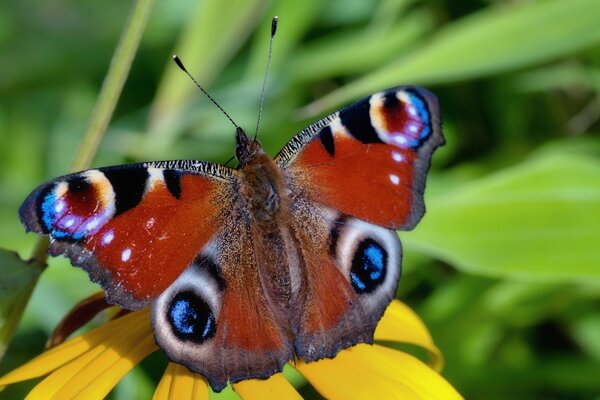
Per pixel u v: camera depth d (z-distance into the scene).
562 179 0.39
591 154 0.44
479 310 0.42
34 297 0.40
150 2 0.35
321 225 0.35
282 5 0.44
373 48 0.45
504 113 0.45
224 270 0.34
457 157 0.45
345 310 0.34
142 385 0.39
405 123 0.35
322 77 0.45
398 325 0.36
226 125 0.45
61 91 0.55
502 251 0.39
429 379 0.35
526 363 0.42
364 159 0.35
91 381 0.34
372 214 0.35
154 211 0.34
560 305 0.42
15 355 0.43
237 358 0.34
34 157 0.51
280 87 0.45
